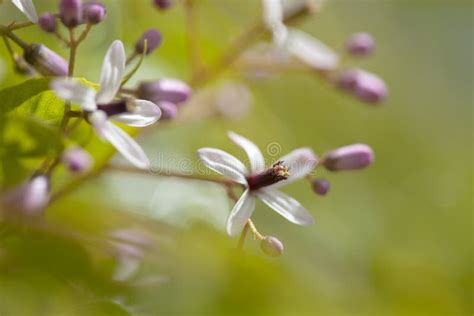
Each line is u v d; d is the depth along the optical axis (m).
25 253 0.26
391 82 0.45
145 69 0.31
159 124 0.29
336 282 0.31
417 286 0.32
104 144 0.27
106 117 0.25
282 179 0.27
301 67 0.32
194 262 0.27
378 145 0.40
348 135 0.40
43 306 0.26
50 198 0.27
